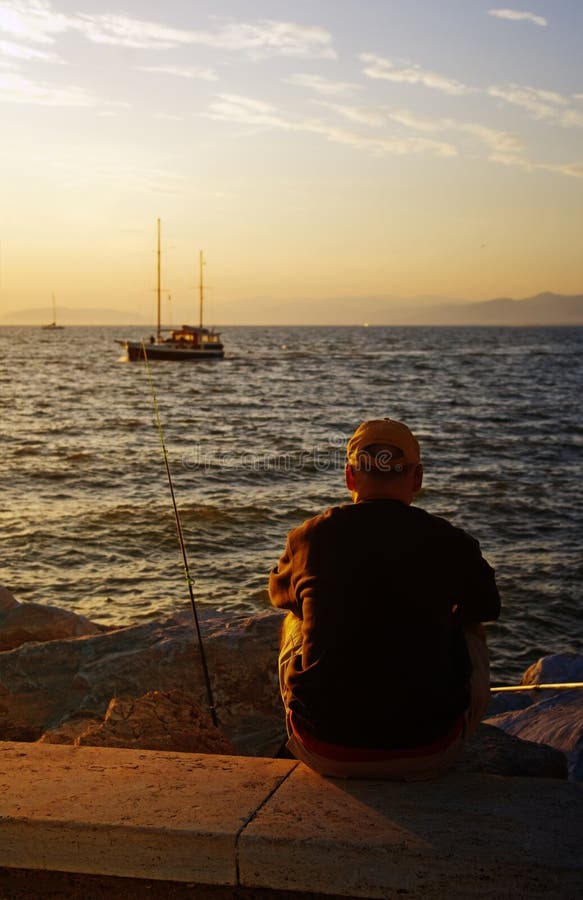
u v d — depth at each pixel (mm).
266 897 2398
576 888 2227
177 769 2830
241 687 4934
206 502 19000
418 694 2594
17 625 6840
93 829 2473
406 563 2631
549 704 5500
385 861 2328
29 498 19641
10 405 44188
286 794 2633
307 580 2713
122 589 13047
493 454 27328
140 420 37500
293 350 128125
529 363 92125
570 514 18062
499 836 2385
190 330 94188
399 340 186625
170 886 2455
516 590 12953
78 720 4883
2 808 2568
